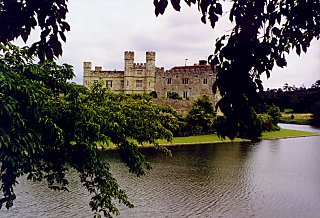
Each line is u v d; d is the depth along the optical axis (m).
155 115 17.52
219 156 41.78
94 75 85.62
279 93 136.25
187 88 82.44
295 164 38.31
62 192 23.64
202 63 89.00
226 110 5.26
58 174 14.58
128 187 26.11
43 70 13.01
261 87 5.21
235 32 5.01
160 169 32.94
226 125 5.33
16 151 9.79
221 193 25.33
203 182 28.39
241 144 54.16
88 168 13.73
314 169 35.56
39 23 5.89
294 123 116.56
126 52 83.88
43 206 20.72
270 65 5.36
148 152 42.59
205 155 42.16
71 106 13.33
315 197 25.03
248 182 28.98
